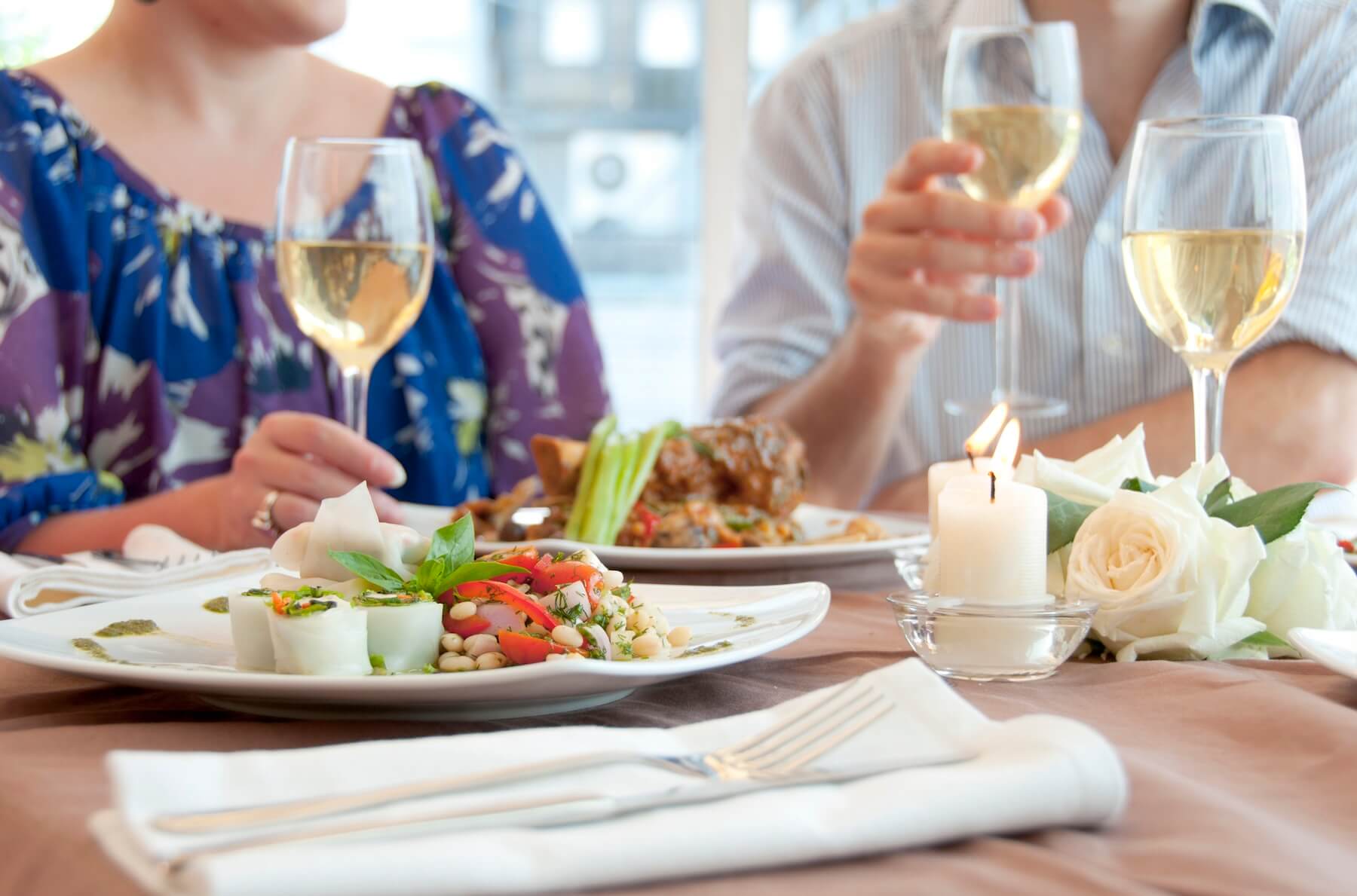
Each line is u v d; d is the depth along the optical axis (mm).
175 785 480
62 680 854
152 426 1982
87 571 1036
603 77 4520
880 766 528
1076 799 506
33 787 567
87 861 483
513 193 2352
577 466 1455
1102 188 2387
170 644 848
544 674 658
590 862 436
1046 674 837
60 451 1819
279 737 690
